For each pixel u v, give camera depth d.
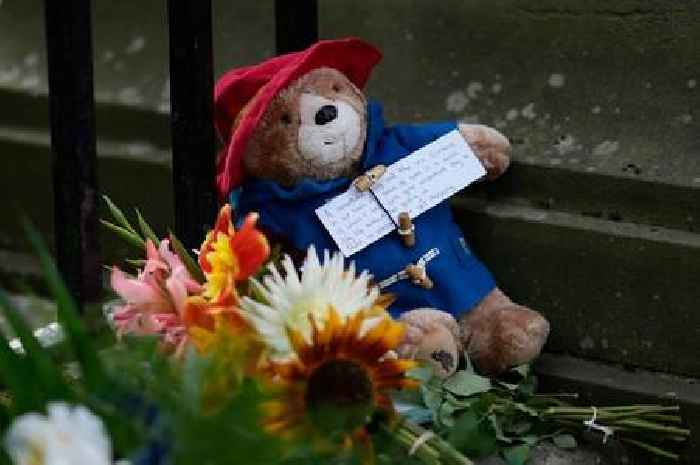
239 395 1.86
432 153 3.06
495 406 2.85
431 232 3.04
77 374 2.31
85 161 2.79
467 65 3.34
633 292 3.00
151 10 3.85
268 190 2.99
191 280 2.44
